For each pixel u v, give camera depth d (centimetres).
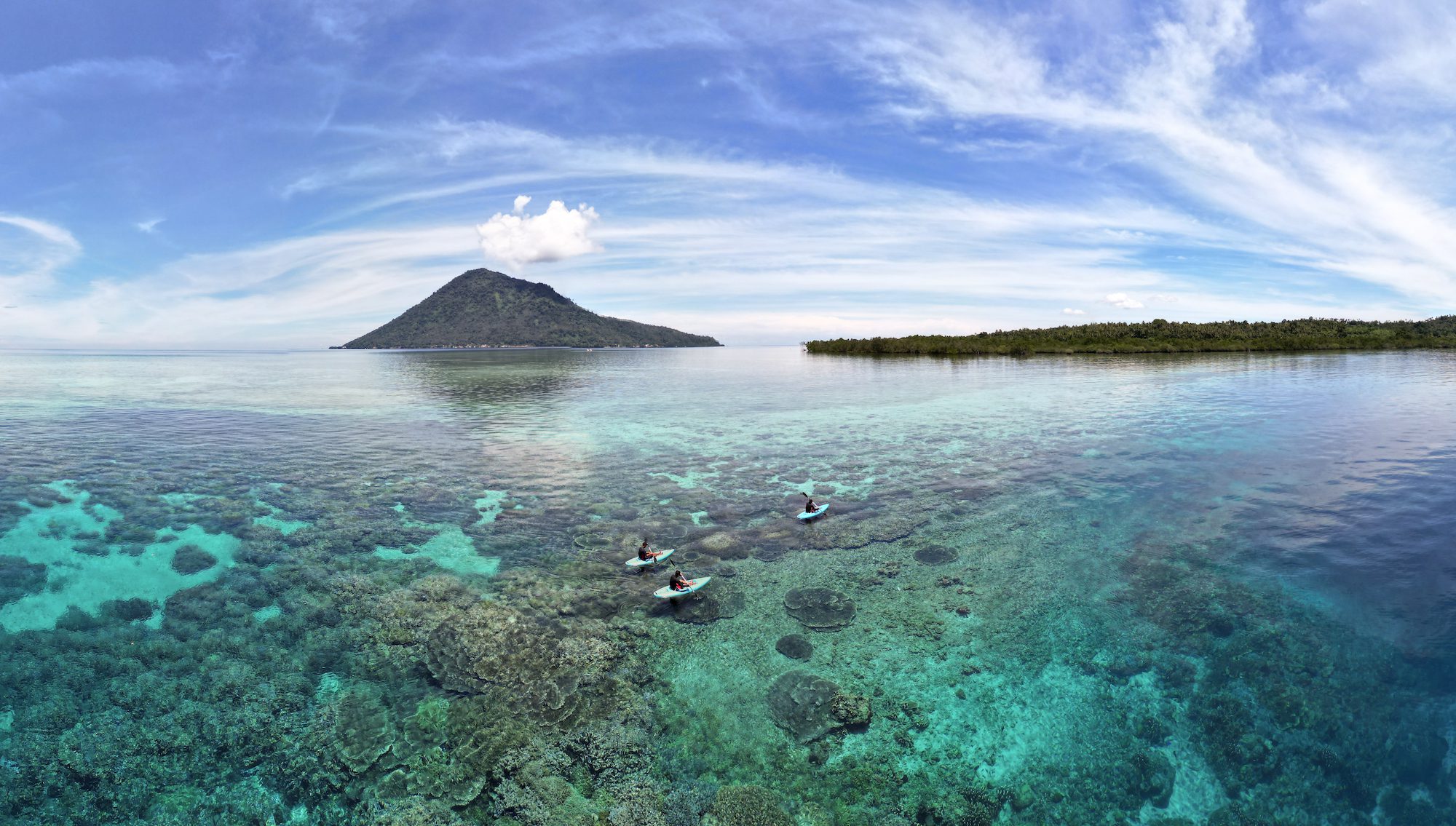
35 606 1648
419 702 1305
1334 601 1630
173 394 6594
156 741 1190
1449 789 1073
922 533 2183
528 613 1658
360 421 4616
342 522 2283
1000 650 1484
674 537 2177
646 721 1255
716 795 1080
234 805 1066
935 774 1128
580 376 9819
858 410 5028
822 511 2405
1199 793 1091
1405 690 1291
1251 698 1298
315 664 1427
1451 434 3466
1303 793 1084
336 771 1129
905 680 1380
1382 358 9206
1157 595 1712
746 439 3834
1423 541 1964
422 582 1820
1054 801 1076
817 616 1647
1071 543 2077
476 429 4250
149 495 2544
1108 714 1270
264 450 3494
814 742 1202
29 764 1127
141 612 1630
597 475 2967
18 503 2405
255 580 1812
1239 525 2172
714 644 1522
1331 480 2642
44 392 6606
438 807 1054
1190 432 3716
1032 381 6919
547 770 1129
